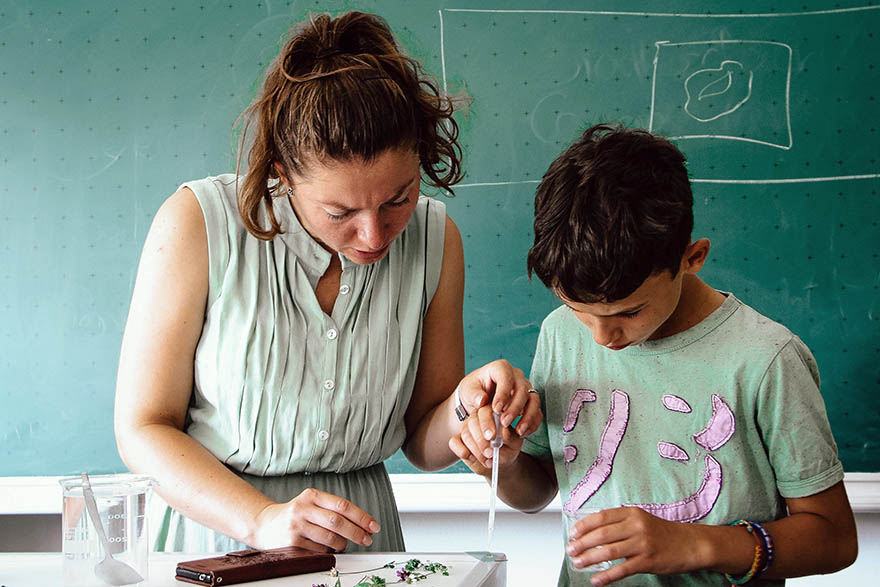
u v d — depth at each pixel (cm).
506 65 198
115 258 201
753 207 192
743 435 105
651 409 110
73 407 201
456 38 198
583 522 94
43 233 202
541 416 108
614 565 95
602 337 101
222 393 104
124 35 202
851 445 190
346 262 106
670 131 194
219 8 201
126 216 202
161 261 102
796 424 102
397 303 111
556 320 121
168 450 98
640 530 92
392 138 88
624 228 93
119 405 103
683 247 99
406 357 111
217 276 103
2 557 94
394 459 199
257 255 105
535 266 102
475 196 199
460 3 198
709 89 193
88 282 202
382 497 113
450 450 114
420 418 121
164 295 102
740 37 193
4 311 202
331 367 106
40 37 203
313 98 87
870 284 190
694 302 109
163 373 102
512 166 198
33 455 200
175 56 201
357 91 87
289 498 106
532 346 198
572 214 96
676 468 107
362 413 107
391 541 113
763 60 192
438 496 198
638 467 109
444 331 117
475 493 198
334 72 89
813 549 97
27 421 201
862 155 190
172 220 104
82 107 202
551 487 125
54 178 202
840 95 191
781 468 103
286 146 91
